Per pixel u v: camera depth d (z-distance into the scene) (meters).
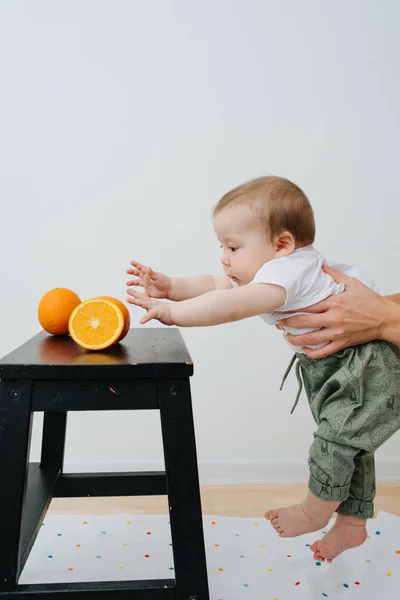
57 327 1.16
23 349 1.04
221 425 2.16
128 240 2.09
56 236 2.07
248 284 1.08
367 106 2.13
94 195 2.08
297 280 1.11
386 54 2.13
